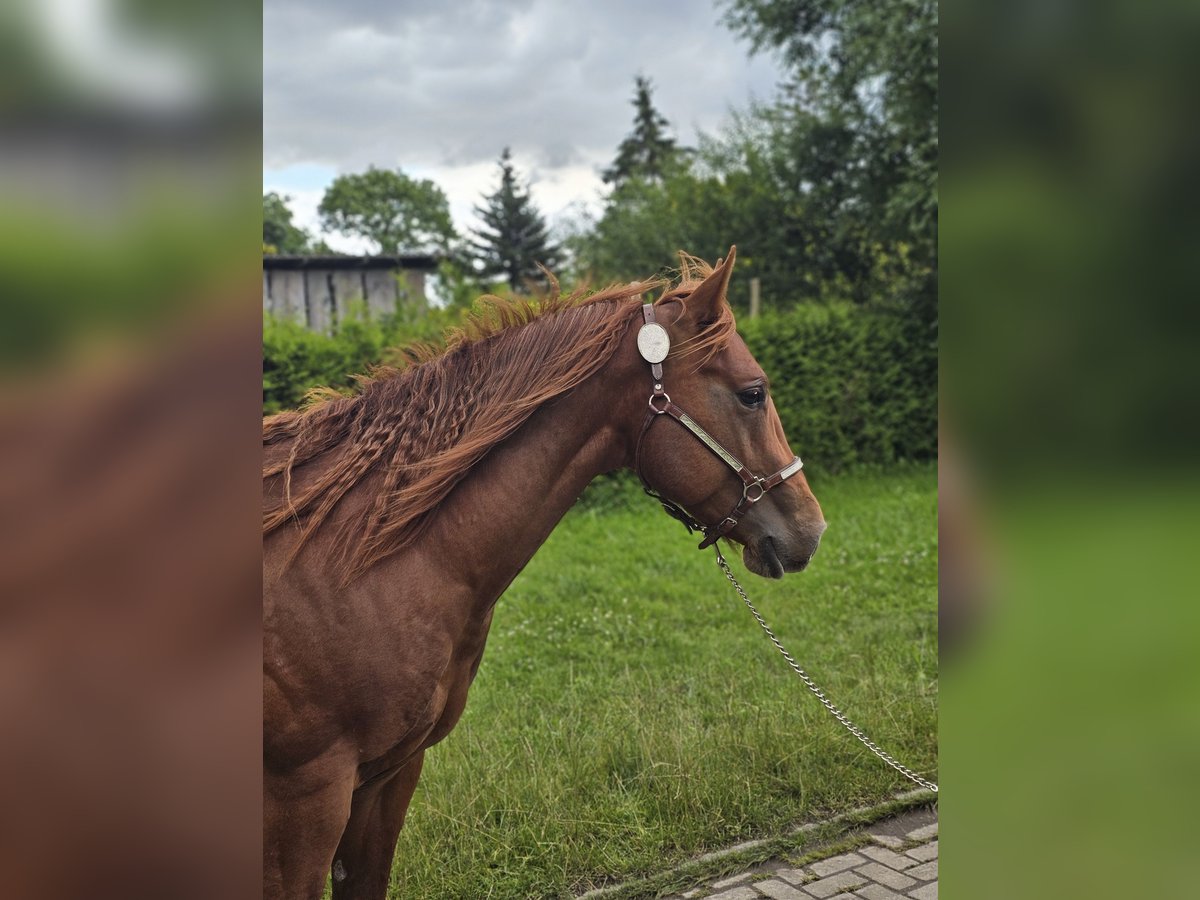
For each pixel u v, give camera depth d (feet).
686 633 15.76
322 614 5.04
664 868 8.75
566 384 5.64
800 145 43.62
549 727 11.18
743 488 5.89
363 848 6.23
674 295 6.06
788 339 30.27
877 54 34.99
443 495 5.36
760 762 10.36
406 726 5.30
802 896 8.39
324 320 35.50
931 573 19.08
